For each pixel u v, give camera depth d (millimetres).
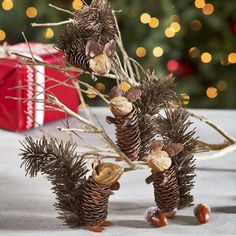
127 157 990
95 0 990
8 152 1261
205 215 976
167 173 973
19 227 968
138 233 951
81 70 981
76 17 987
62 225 975
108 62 965
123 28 2420
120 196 1070
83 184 954
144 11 2373
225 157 1235
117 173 930
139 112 1011
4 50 1429
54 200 1058
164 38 2348
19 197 1067
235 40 2434
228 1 2410
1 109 1384
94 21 979
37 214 1009
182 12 2420
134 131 983
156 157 958
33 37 2461
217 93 2459
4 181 1128
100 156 1045
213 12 2420
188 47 2498
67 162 949
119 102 964
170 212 993
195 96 2486
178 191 990
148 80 1024
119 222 985
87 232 954
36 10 2412
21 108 1364
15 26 2471
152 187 1107
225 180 1133
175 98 1067
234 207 1030
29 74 1361
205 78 2518
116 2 2354
